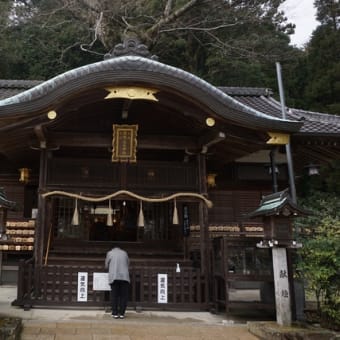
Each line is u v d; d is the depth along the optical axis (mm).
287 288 5805
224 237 6672
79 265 7633
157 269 7051
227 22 19641
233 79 22766
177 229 8891
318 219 8039
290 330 5309
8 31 22859
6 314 6301
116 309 6273
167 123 7992
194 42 22469
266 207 6117
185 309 6965
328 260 5859
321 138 9227
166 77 6375
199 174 7660
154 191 7484
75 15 18250
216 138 7020
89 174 7379
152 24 18656
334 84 19141
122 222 10000
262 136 7281
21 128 6508
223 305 7070
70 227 8617
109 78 6234
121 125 7156
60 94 6145
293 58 22094
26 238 10234
